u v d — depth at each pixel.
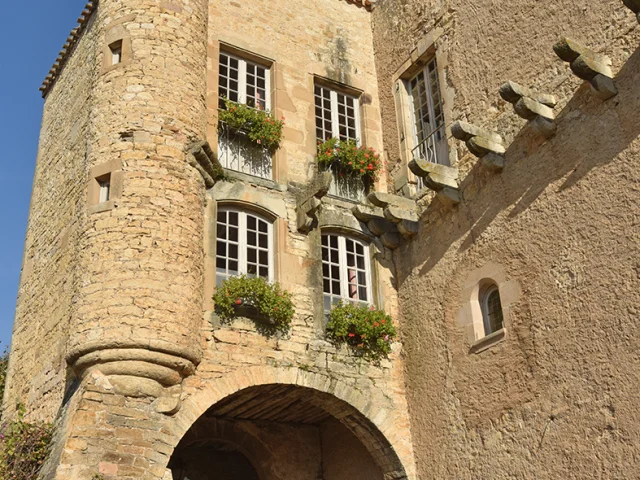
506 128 9.74
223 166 10.77
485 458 9.05
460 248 10.14
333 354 10.30
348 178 11.89
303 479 11.73
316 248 10.85
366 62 12.96
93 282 8.89
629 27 8.29
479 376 9.38
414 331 10.70
